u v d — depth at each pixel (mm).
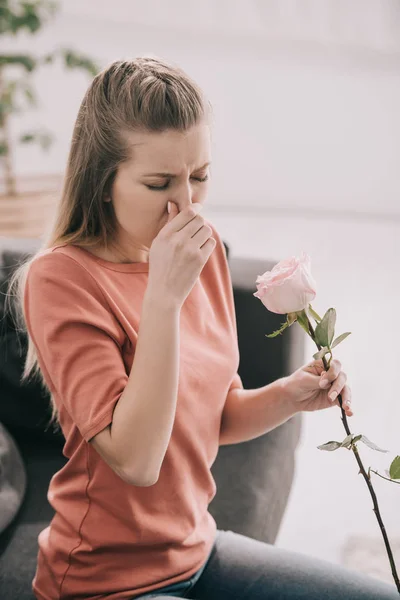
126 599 1005
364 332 3289
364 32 4496
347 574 1112
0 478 1486
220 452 1681
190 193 937
